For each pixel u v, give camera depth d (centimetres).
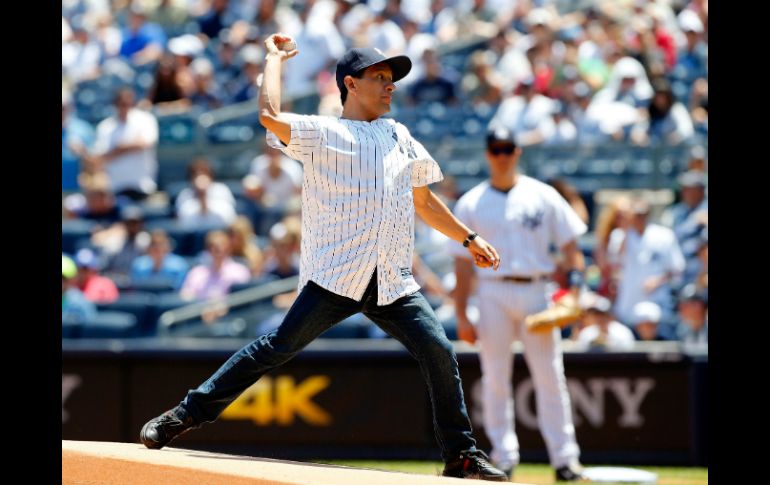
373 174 1850
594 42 5750
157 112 5812
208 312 4169
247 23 6588
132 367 3612
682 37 5891
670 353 3406
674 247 4156
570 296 2883
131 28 6688
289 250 4350
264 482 1712
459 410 1925
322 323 1878
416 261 4150
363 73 1898
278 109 1839
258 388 3572
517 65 5725
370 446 3528
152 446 1936
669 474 3216
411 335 1903
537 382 2931
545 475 3144
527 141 5162
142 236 4822
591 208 4897
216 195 5075
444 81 5594
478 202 2909
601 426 3428
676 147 4956
